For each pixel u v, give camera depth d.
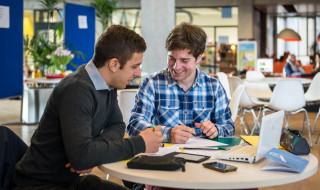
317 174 4.21
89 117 1.67
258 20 16.86
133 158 1.65
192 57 2.24
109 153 1.62
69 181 1.77
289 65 11.16
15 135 1.92
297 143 1.81
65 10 8.75
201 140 2.09
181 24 2.26
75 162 1.58
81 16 9.15
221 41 16.19
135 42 1.76
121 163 1.64
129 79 1.81
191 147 1.93
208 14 16.17
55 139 1.71
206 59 16.33
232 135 2.40
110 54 1.73
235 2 15.05
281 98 5.92
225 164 1.58
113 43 1.73
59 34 9.47
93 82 1.73
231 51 15.34
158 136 1.76
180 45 2.19
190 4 15.23
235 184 1.39
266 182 1.42
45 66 8.70
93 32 9.48
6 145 1.84
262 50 17.83
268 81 6.93
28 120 7.33
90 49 9.43
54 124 1.71
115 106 2.06
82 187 2.04
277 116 1.79
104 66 1.76
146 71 9.00
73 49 9.01
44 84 8.02
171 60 2.28
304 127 7.37
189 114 2.43
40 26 15.88
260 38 17.59
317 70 11.64
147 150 1.71
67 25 8.81
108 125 2.04
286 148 1.88
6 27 6.45
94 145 1.60
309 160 1.71
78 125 1.61
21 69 6.79
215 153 1.84
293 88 5.86
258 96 7.77
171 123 2.42
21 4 6.68
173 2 9.10
